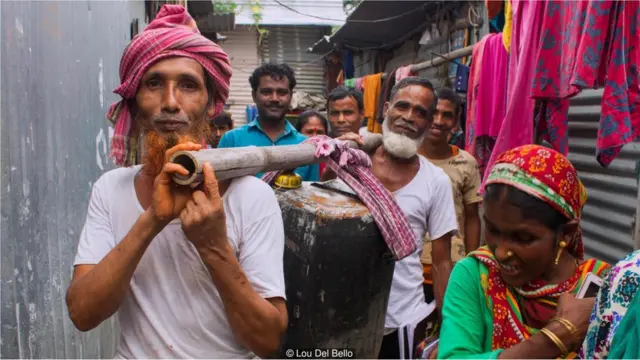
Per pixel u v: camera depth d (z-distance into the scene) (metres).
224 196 1.27
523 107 2.94
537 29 2.84
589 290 1.24
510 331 1.27
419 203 2.29
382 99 6.60
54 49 1.93
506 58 3.73
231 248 1.15
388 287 1.68
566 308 1.17
